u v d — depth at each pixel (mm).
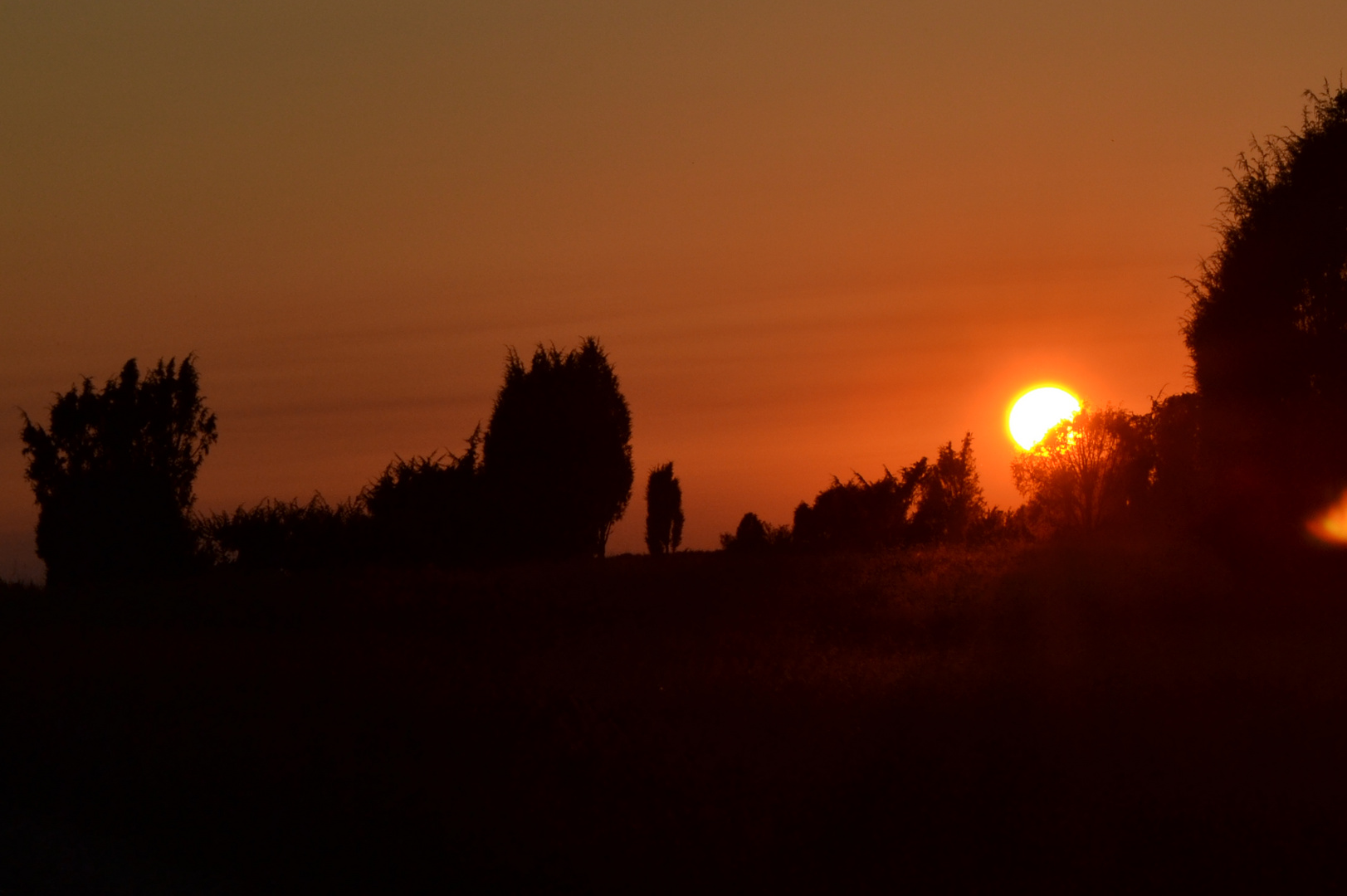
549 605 97000
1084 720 45375
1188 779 36812
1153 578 98438
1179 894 29062
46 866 31438
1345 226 91062
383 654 67125
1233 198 98812
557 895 29156
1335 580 90625
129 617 91938
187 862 32062
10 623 88688
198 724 45875
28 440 144000
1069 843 31438
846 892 29000
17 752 43844
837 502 180375
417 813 33906
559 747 40875
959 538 176750
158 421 144500
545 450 154375
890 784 36000
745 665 63594
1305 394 92312
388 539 134875
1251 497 95000
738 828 32344
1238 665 58750
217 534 136125
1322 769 38312
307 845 32781
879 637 80688
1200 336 98250
